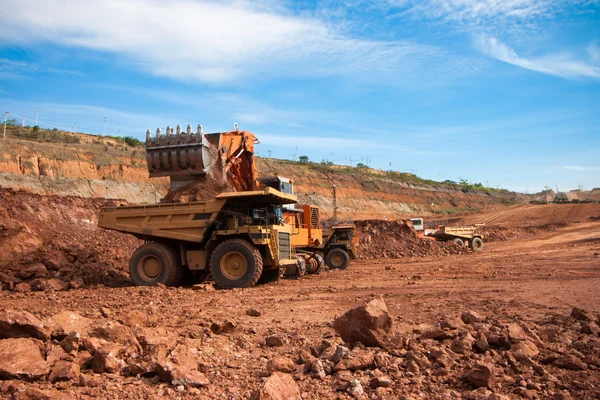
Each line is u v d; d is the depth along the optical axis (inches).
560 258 860.6
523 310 339.9
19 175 1804.9
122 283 571.5
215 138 605.3
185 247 558.6
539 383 182.1
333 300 408.8
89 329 225.8
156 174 593.6
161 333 234.8
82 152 2161.7
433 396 168.1
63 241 729.6
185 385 172.7
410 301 393.7
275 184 706.8
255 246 542.9
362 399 165.3
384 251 1190.3
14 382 167.8
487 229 2027.6
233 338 251.0
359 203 3688.5
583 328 264.1
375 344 223.0
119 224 563.8
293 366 195.8
